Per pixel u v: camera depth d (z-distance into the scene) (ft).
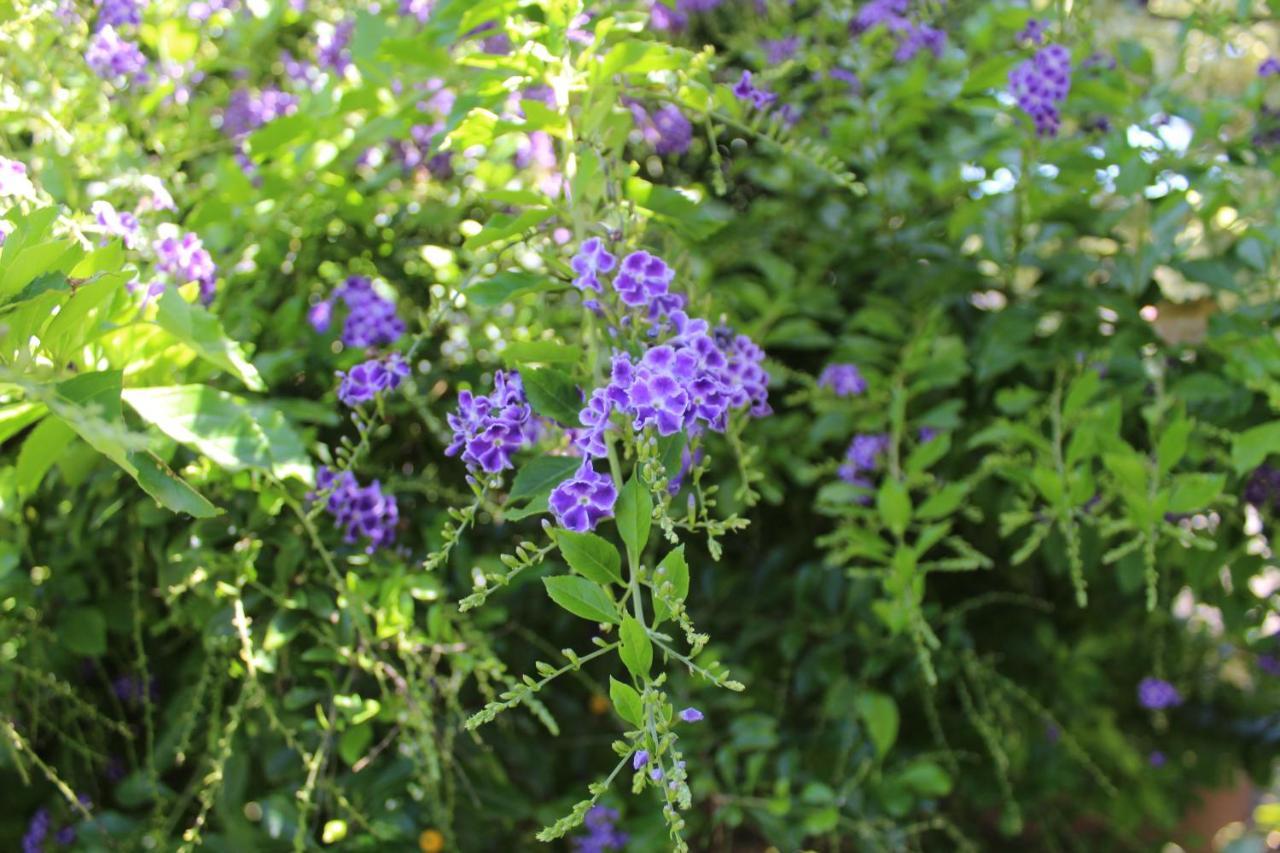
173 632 1.81
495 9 1.47
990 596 1.94
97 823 1.70
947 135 2.15
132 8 1.76
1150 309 1.93
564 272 1.43
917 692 2.03
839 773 1.84
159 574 1.63
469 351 1.81
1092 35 1.84
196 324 1.35
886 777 1.86
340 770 1.71
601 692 1.87
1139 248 1.86
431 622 1.60
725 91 1.55
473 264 1.54
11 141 1.73
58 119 1.67
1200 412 1.80
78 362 1.43
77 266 1.32
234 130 2.02
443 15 1.52
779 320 2.03
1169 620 2.25
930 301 1.98
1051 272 1.95
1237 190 1.91
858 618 1.91
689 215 1.53
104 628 1.69
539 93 1.76
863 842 1.86
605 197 1.47
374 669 1.58
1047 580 2.12
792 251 2.12
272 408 1.58
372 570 1.62
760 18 2.33
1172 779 2.33
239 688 1.68
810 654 1.93
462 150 1.54
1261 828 2.69
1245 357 1.71
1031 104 1.74
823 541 1.75
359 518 1.58
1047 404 1.80
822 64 2.06
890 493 1.69
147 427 1.51
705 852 1.92
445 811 1.65
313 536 1.54
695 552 1.97
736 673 1.87
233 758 1.68
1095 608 2.16
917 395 1.92
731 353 1.50
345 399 1.52
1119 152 1.80
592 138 1.45
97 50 1.70
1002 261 1.94
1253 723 2.43
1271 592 1.91
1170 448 1.57
